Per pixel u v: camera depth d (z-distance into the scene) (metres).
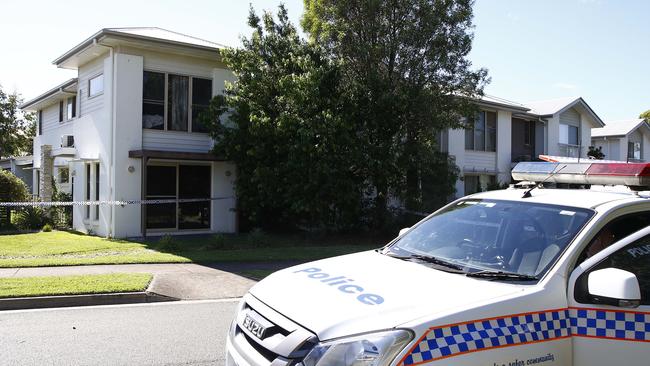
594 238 3.23
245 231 18.36
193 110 17.67
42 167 21.72
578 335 2.86
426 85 15.92
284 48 15.78
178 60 17.28
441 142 23.08
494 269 3.34
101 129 17.06
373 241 15.97
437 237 4.01
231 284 9.34
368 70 15.79
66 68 19.91
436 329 2.58
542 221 3.53
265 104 15.62
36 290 7.85
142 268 10.46
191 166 17.81
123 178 16.27
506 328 2.71
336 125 14.11
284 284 3.28
